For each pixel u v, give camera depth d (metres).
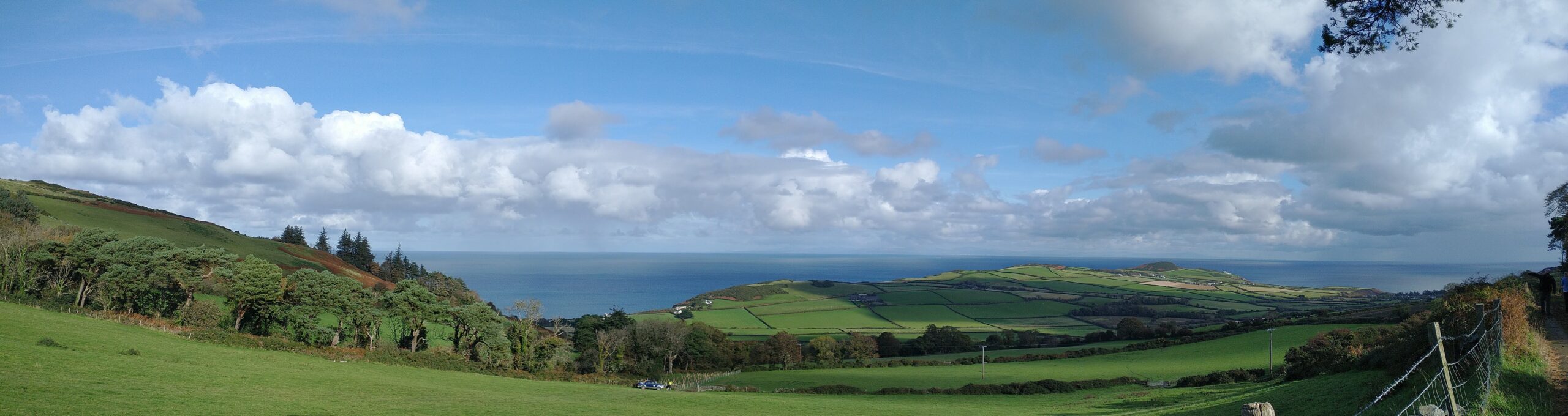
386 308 81.75
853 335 132.12
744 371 106.69
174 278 76.50
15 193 119.56
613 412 44.38
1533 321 26.33
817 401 62.00
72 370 36.88
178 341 58.94
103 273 75.25
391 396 43.94
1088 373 86.94
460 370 74.25
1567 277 30.56
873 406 57.47
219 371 45.12
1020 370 93.19
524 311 94.75
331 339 78.88
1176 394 60.62
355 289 81.81
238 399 35.91
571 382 75.00
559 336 116.62
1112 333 123.06
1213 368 82.44
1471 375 17.45
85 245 76.06
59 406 28.22
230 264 80.38
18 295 69.81
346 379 49.94
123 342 51.50
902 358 114.31
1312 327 98.50
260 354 59.97
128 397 32.19
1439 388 17.38
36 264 73.81
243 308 75.00
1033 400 66.94
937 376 90.62
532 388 61.31
